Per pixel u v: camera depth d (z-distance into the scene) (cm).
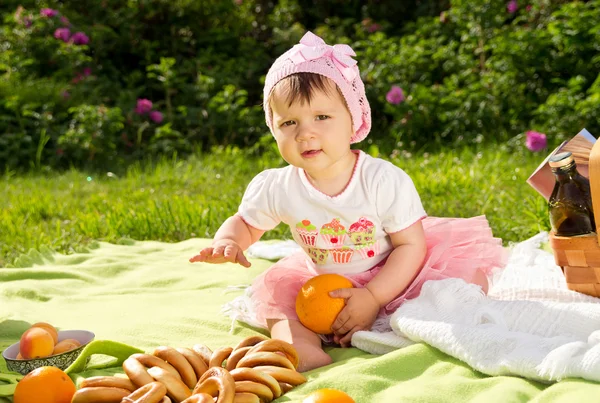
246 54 858
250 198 274
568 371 190
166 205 471
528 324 225
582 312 222
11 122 718
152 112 739
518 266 303
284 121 248
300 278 271
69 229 455
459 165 562
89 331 248
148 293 328
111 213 463
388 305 259
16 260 383
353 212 258
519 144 616
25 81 771
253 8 973
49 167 668
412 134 694
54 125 715
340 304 244
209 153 716
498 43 699
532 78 706
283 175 269
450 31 809
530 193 457
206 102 776
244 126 751
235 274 348
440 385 199
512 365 200
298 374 210
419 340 227
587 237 241
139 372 195
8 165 677
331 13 961
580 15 675
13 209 502
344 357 239
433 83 774
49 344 232
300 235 267
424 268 263
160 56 869
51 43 806
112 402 189
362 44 797
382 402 193
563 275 282
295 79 244
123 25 866
